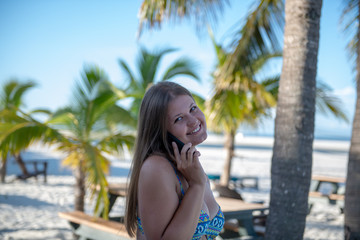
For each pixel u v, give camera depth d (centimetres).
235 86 627
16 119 551
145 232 143
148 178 144
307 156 336
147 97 164
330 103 973
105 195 496
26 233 651
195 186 145
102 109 601
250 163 2397
